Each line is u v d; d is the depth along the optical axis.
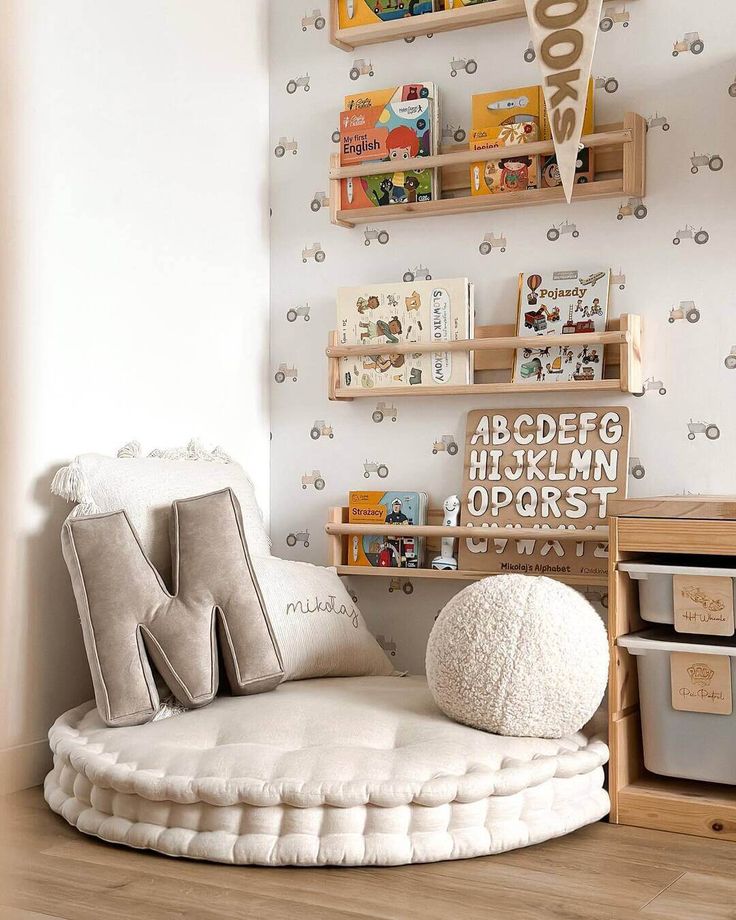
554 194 2.54
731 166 2.44
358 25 2.86
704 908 1.57
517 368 2.65
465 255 2.80
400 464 2.90
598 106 2.60
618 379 2.50
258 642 2.25
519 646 1.94
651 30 2.53
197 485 2.49
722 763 1.99
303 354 3.07
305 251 3.06
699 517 1.96
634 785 2.10
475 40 2.78
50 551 2.36
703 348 2.48
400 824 1.78
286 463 3.08
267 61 3.11
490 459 2.73
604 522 2.56
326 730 1.97
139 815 1.87
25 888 1.67
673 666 2.02
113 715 2.07
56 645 2.37
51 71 2.37
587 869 1.76
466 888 1.67
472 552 2.72
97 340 2.50
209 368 2.88
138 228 2.64
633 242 2.56
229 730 2.00
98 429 2.50
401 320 2.78
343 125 2.84
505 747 1.91
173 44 2.76
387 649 2.90
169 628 2.16
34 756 2.30
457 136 2.80
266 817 1.79
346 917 1.54
